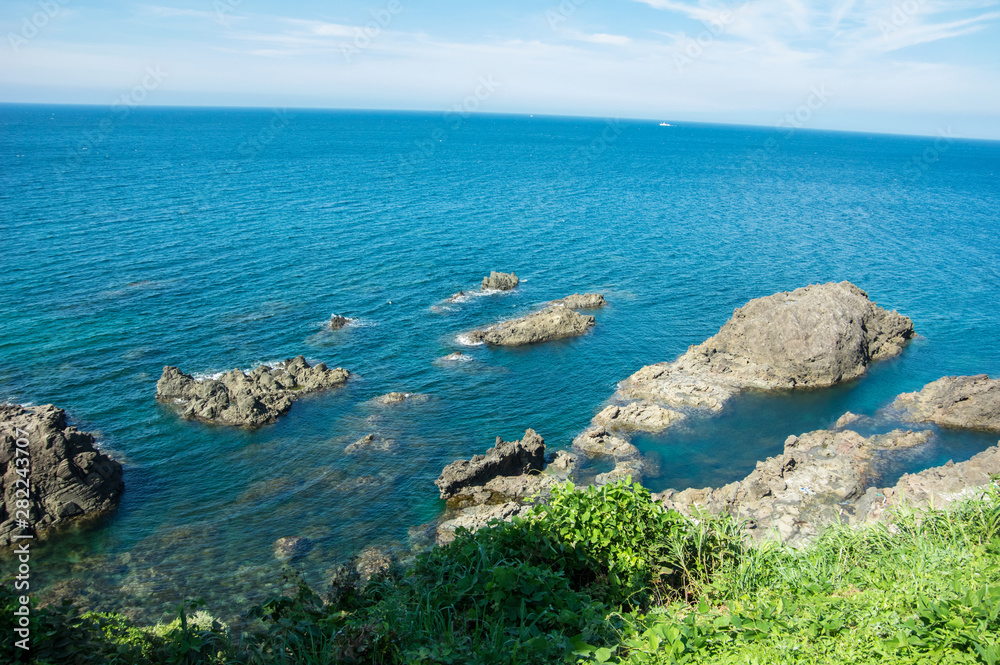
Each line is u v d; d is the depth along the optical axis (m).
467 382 56.44
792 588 12.40
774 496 38.22
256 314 69.06
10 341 59.16
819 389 56.59
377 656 9.85
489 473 42.34
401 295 77.19
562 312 68.00
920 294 82.94
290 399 51.69
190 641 11.03
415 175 182.00
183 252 89.69
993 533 13.80
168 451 45.56
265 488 41.91
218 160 198.88
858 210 148.88
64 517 38.44
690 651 9.85
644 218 128.62
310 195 139.38
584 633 10.40
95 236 95.00
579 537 13.12
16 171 151.38
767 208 146.88
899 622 9.85
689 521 14.45
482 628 10.70
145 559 35.62
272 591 32.81
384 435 48.00
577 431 49.38
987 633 9.06
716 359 59.69
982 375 51.34
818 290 63.47
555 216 127.31
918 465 43.19
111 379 53.94
